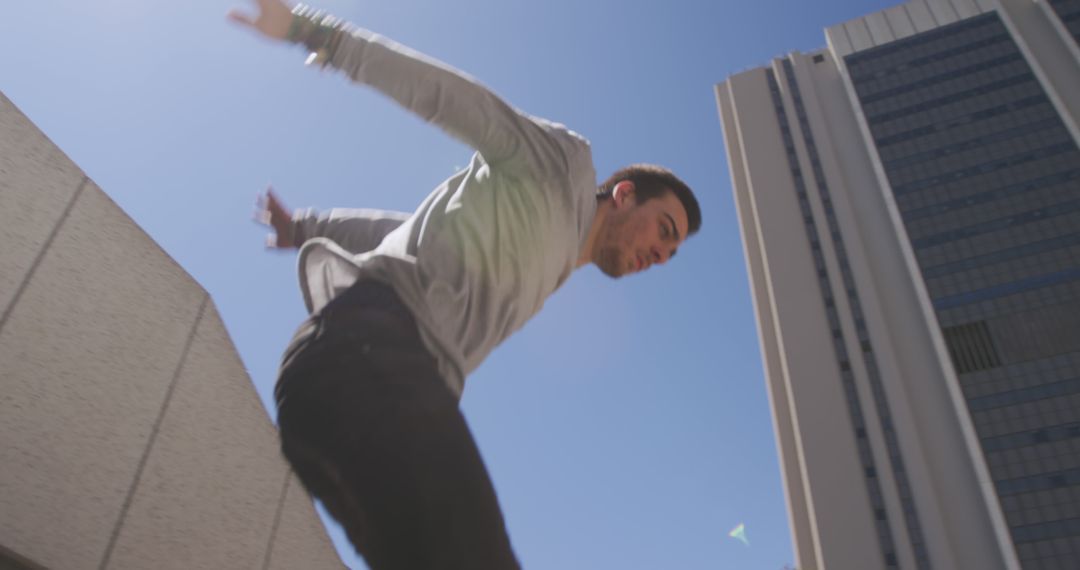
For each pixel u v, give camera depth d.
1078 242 68.62
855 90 86.44
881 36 90.12
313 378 0.97
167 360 2.26
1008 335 66.44
